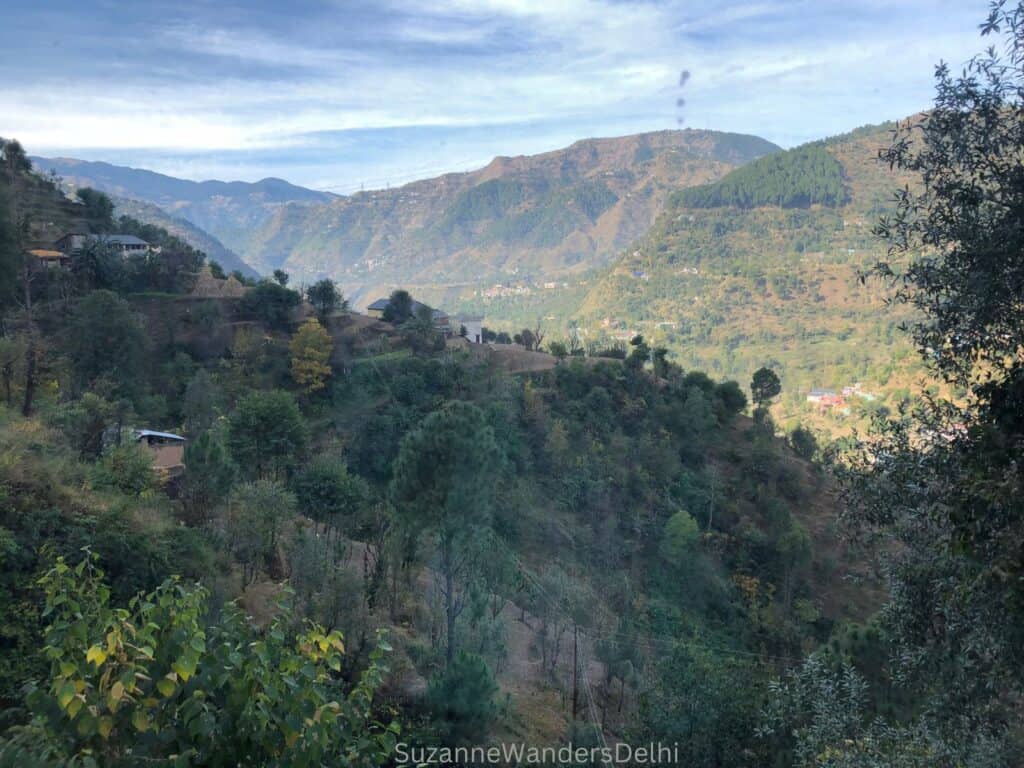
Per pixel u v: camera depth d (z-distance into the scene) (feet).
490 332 359.05
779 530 153.99
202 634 14.35
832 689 33.45
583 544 129.90
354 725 16.17
